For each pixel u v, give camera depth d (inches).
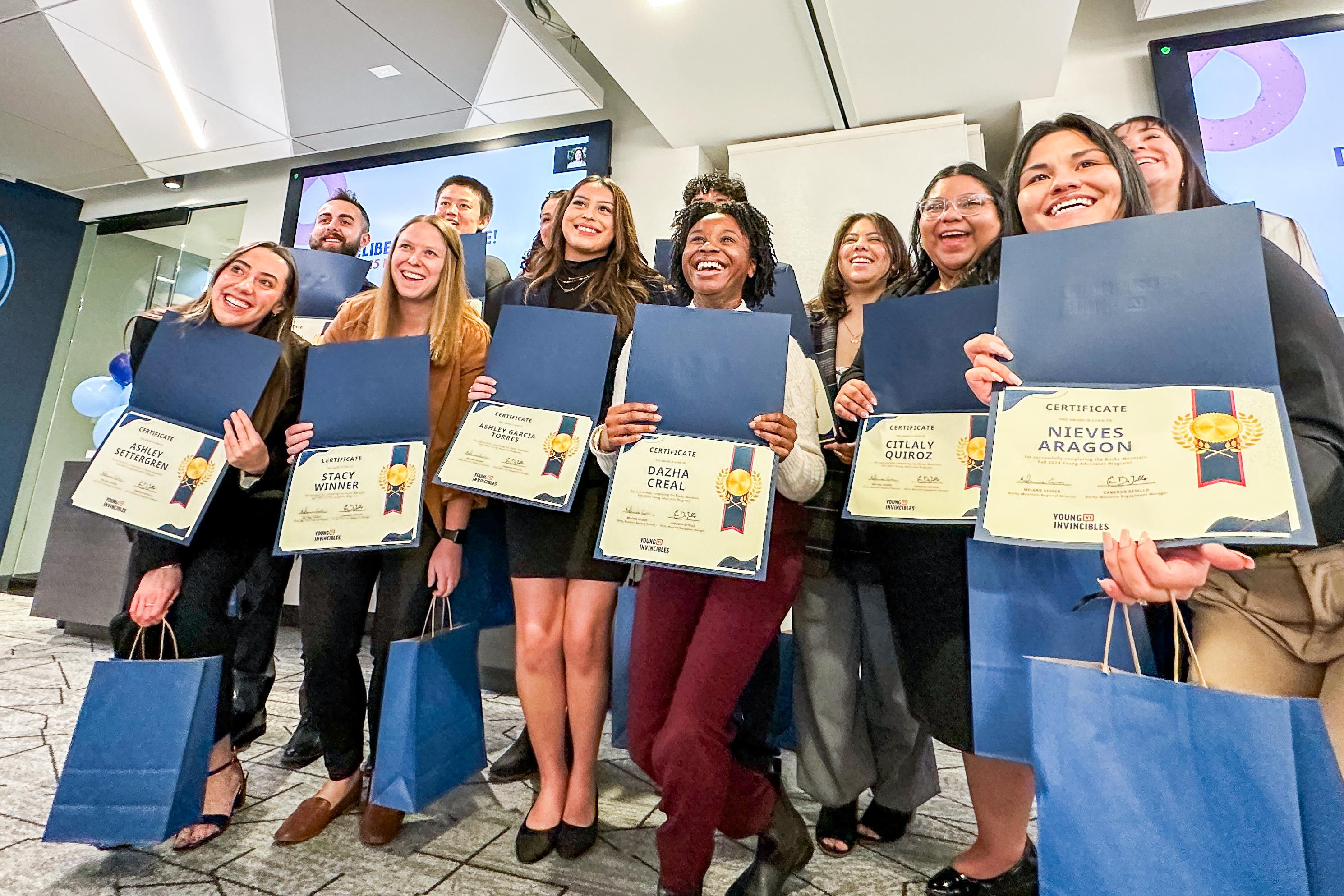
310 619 50.1
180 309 52.4
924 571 40.4
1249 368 26.5
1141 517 26.3
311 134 131.5
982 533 28.3
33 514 166.9
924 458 39.0
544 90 115.1
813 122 109.0
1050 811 25.4
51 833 40.5
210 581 49.1
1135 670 28.7
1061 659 30.1
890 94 100.7
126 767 41.7
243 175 153.6
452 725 47.3
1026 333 30.6
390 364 48.6
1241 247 27.5
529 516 48.9
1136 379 28.3
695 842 36.0
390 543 45.5
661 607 41.3
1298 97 88.9
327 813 50.1
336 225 113.9
